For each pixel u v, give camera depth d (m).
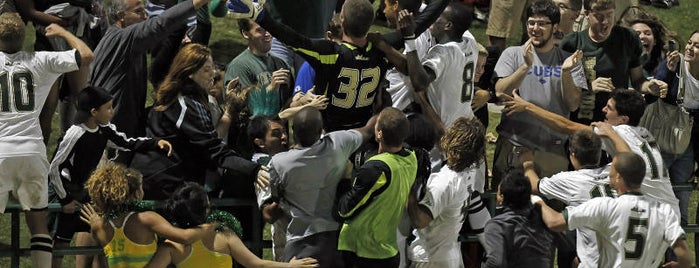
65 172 29.27
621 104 31.61
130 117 31.27
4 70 28.50
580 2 40.00
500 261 28.22
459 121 29.36
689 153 35.97
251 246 30.41
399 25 30.14
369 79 29.75
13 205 29.11
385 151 28.14
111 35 31.14
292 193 28.36
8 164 28.44
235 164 29.12
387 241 28.55
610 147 31.78
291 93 35.38
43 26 37.06
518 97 33.47
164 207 28.47
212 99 32.69
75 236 35.59
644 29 37.75
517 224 28.58
